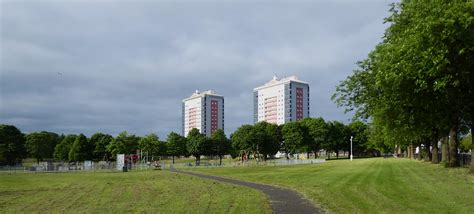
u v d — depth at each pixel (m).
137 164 87.62
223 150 145.00
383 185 24.58
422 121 34.00
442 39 21.88
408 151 110.75
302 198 20.20
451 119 32.03
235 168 65.31
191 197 21.75
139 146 124.31
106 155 122.94
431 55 22.03
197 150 134.25
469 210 14.74
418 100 27.83
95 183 36.34
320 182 28.95
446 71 23.55
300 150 131.62
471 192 19.50
